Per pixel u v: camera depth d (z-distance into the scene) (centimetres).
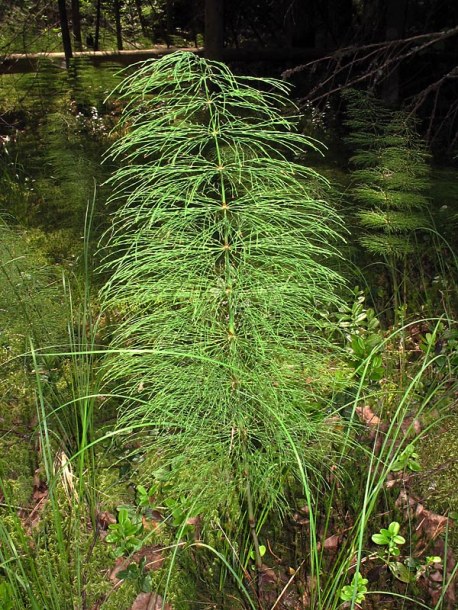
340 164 512
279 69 735
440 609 211
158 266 194
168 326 204
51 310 310
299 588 220
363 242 358
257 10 790
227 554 231
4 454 277
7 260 318
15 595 196
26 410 298
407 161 372
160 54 752
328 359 234
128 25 952
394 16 550
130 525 235
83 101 641
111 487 258
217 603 221
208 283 197
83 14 947
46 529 245
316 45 791
